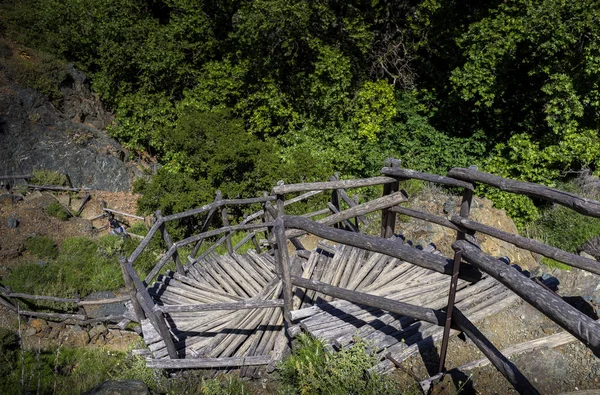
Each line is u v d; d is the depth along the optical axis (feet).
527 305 14.14
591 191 39.86
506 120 50.16
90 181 52.65
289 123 52.85
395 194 17.37
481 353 12.46
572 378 11.37
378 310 14.70
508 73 47.01
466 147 49.49
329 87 52.01
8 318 27.04
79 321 27.17
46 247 37.09
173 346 15.37
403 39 58.70
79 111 56.75
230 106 55.11
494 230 12.45
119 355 23.07
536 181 43.09
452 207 31.40
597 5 38.01
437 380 11.51
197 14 56.34
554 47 39.45
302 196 26.27
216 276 21.89
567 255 10.78
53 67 55.67
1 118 49.39
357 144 51.21
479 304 14.23
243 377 14.96
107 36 56.80
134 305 18.26
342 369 11.82
